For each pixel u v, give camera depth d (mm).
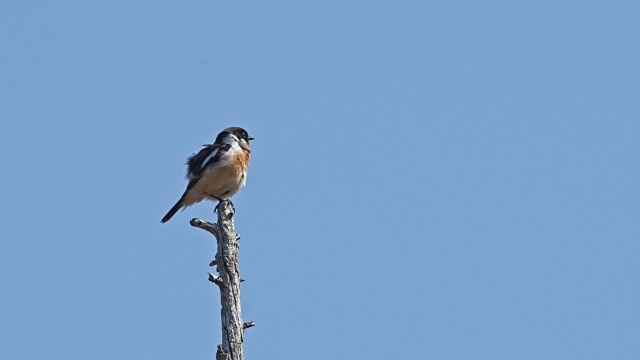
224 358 10633
